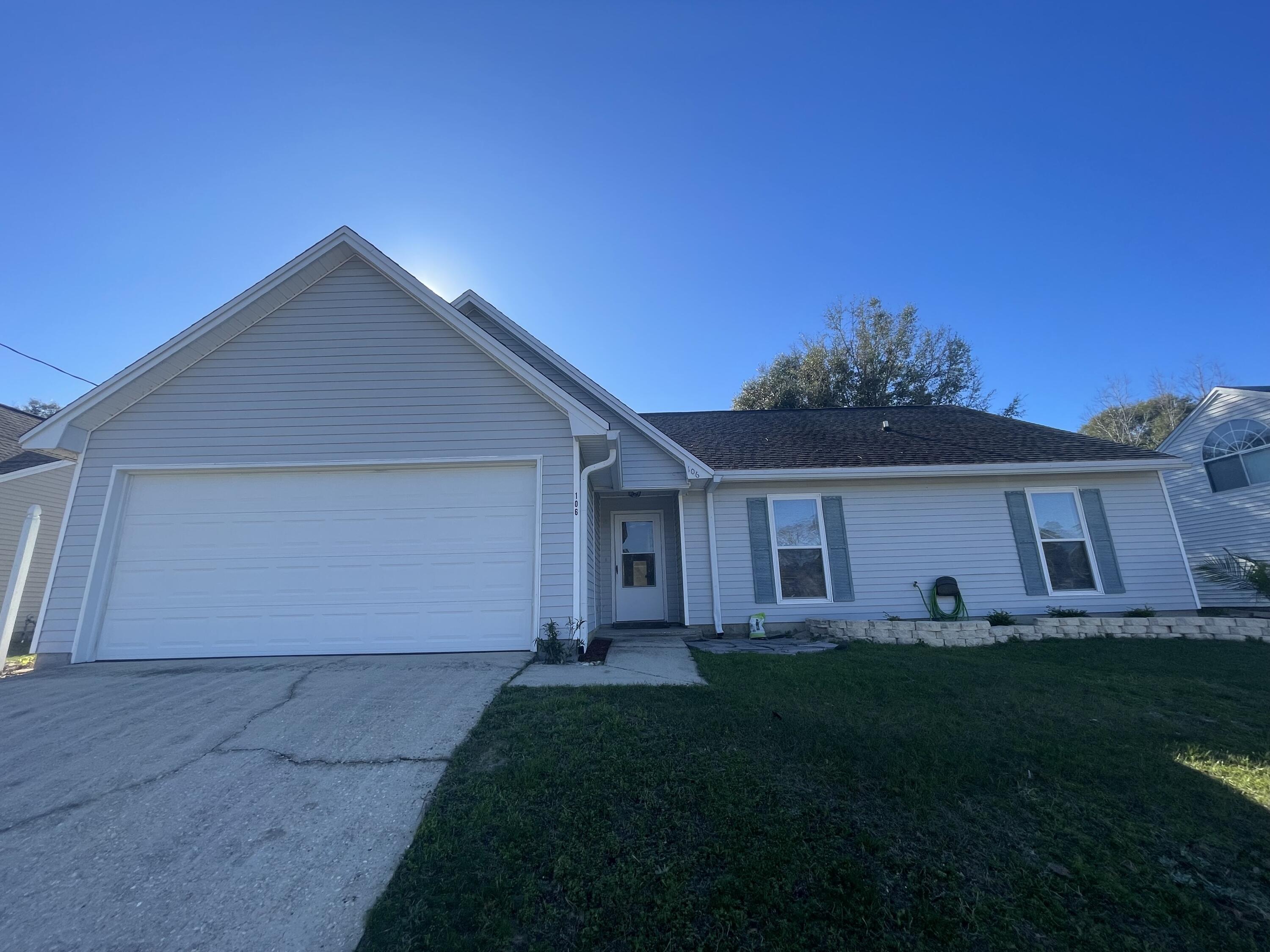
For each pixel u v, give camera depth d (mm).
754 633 10109
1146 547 10812
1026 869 2902
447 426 7734
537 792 3443
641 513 12359
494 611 7312
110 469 7492
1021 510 10945
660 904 2605
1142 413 35500
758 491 10992
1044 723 4793
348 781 3580
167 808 3311
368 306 8023
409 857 2900
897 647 8438
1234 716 5105
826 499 10984
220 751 4004
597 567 10867
